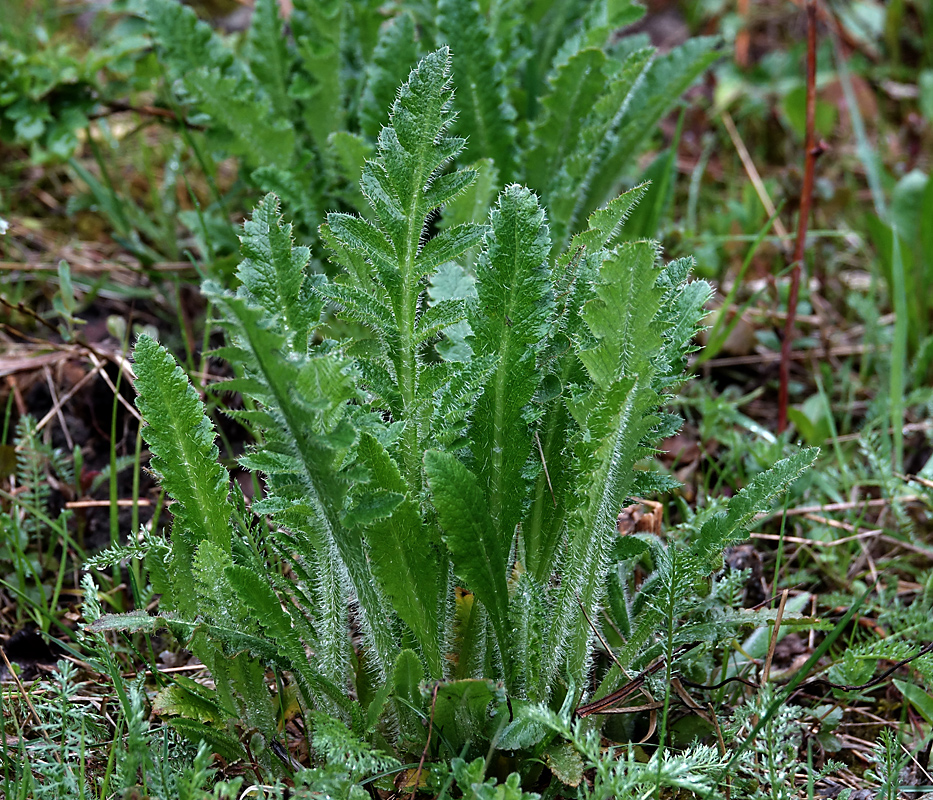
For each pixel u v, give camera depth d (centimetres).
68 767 160
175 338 203
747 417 204
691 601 165
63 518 179
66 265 188
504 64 198
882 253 213
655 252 155
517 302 159
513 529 161
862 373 209
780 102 304
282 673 167
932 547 186
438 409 159
